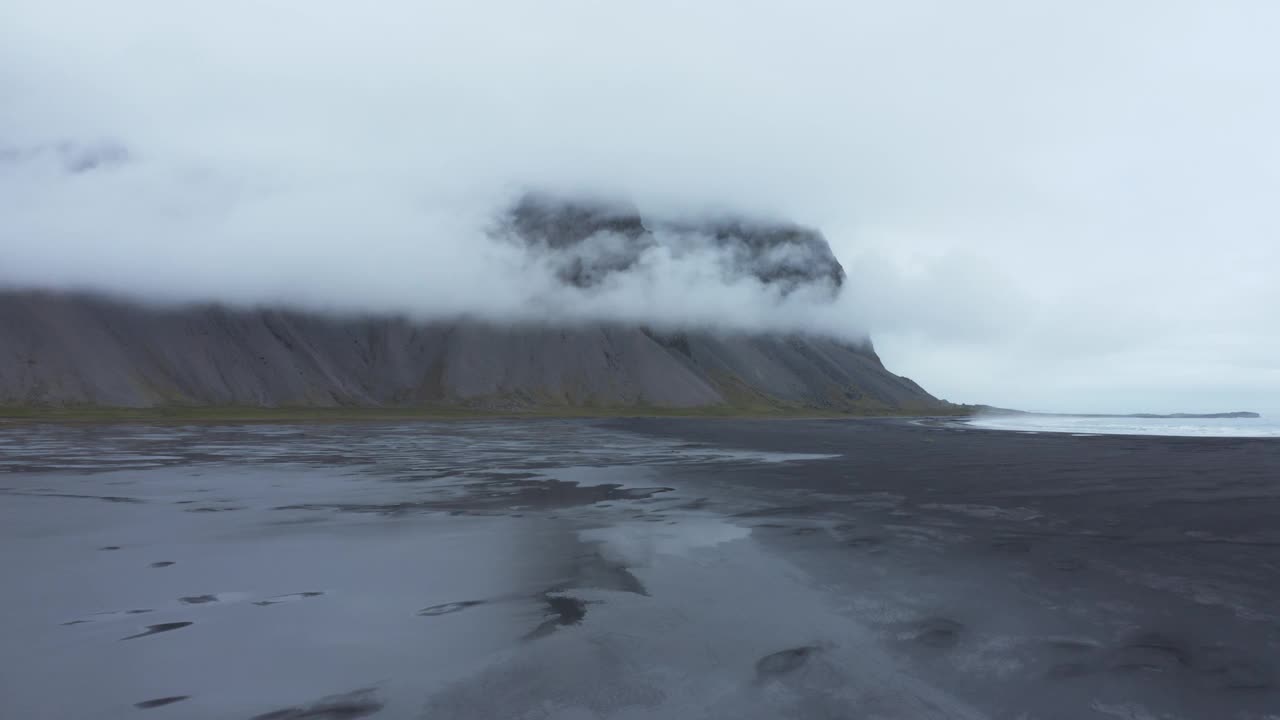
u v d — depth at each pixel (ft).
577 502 84.99
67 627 38.65
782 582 47.78
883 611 41.39
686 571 50.90
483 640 36.55
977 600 43.45
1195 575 49.24
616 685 30.89
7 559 54.60
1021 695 29.73
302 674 32.07
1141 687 30.42
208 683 31.01
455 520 72.23
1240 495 89.20
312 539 62.34
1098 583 47.19
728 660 33.81
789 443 219.61
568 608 42.14
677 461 146.72
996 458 153.99
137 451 170.50
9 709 28.37
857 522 70.74
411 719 27.61
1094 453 169.48
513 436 265.95
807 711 28.35
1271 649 34.68
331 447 191.93
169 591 45.70
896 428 370.32
